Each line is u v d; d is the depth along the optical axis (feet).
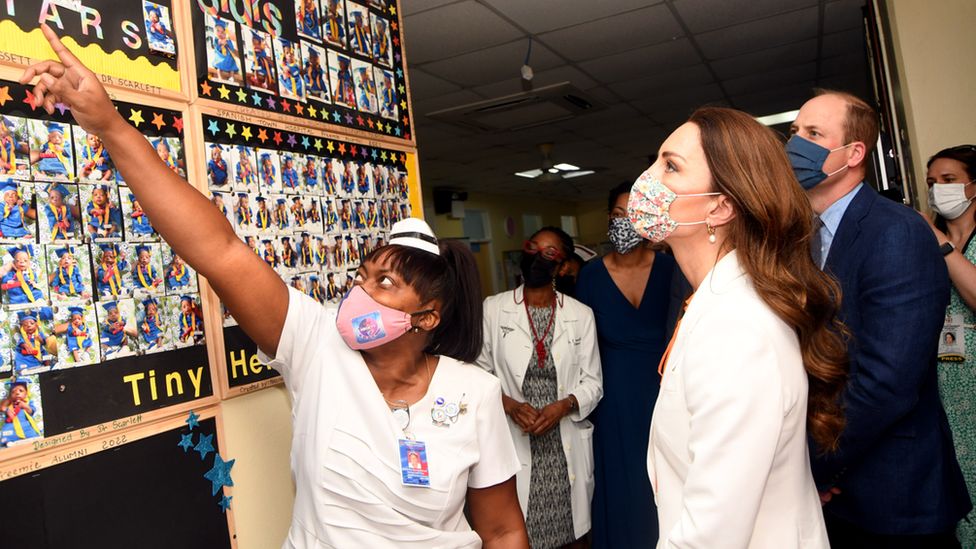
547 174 23.61
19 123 2.93
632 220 3.29
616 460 7.39
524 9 11.36
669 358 3.11
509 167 28.27
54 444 2.96
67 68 2.64
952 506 4.22
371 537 3.28
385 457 3.33
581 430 7.49
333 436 3.32
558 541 7.05
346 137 5.01
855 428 4.10
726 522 2.57
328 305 4.66
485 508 3.84
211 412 3.75
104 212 3.26
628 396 7.39
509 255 39.22
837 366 2.91
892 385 3.96
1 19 2.88
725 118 3.03
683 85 17.31
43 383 2.95
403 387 3.67
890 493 4.20
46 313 2.98
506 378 7.48
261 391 4.12
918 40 9.24
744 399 2.62
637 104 18.86
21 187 2.92
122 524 3.23
